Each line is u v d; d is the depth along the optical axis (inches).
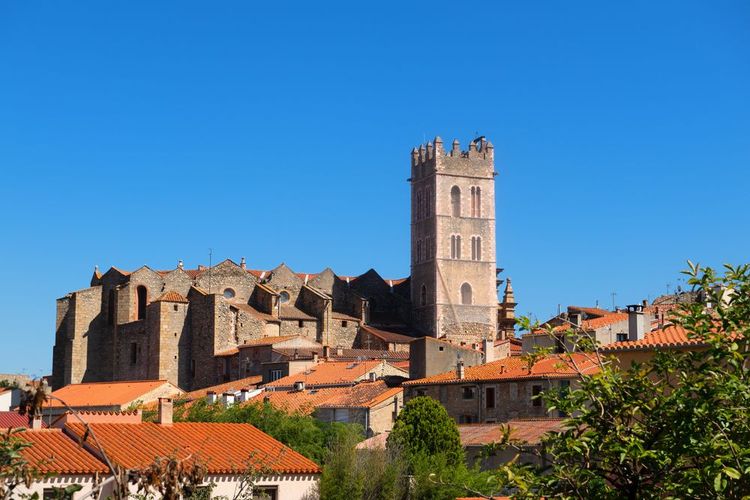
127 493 969.5
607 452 1138.7
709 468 1028.5
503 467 1156.5
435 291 7726.4
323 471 2379.4
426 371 4527.6
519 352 5659.5
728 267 1195.3
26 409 909.2
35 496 1082.7
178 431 2359.7
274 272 7116.1
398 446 2923.2
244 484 2090.3
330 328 7027.6
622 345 2652.6
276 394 4682.6
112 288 6899.6
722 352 1138.7
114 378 6781.5
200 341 6619.1
